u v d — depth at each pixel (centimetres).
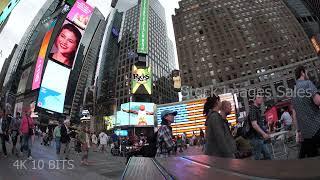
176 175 89
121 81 10025
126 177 104
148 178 96
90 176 550
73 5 4259
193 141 2816
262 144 421
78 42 4378
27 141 852
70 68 4297
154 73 10225
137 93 6347
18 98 7106
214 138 246
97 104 6425
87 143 855
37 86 4994
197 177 75
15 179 470
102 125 5978
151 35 11038
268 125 973
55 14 5678
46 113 3984
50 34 5116
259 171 67
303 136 277
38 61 5191
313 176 44
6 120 984
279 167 69
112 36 12019
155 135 358
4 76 11219
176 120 3884
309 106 271
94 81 11881
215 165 102
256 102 421
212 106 282
